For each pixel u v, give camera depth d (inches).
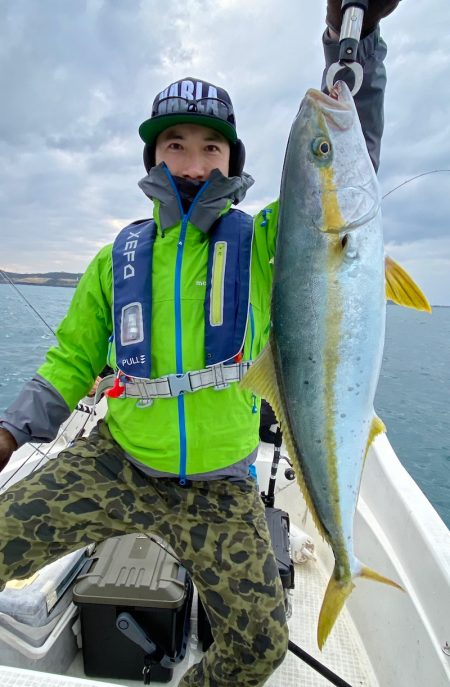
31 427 68.8
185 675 65.7
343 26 54.5
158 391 63.9
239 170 77.6
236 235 67.7
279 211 57.9
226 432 64.1
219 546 62.5
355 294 53.7
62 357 73.0
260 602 59.7
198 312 66.3
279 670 80.9
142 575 75.1
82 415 150.6
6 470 114.3
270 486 102.7
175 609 72.7
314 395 56.3
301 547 107.8
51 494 65.9
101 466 69.4
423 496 85.2
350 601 95.3
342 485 57.0
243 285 65.6
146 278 67.6
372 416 57.5
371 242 53.9
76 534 66.7
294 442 58.8
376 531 90.3
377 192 54.5
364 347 54.6
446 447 296.5
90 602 72.5
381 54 65.8
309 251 54.8
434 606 66.9
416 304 55.6
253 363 59.6
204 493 65.2
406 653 70.6
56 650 74.8
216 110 68.4
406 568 77.3
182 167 70.5
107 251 75.7
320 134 53.6
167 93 69.6
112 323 74.9
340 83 54.9
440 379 505.4
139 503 67.2
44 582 72.8
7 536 63.3
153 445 64.9
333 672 77.9
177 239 68.6
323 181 53.7
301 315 55.9
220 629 61.0
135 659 75.9
